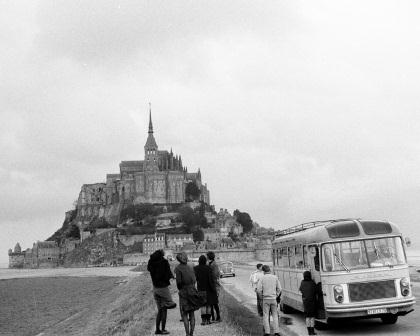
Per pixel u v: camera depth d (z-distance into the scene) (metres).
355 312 23.53
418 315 27.52
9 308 75.44
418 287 42.00
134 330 26.47
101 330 34.44
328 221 27.36
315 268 24.84
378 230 24.53
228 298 39.38
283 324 27.28
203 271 26.58
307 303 23.06
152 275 23.62
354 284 23.77
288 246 30.45
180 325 26.78
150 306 38.66
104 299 74.94
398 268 24.08
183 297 22.25
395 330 23.28
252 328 25.44
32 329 50.38
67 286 128.00
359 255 24.20
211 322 26.66
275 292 23.11
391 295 23.81
